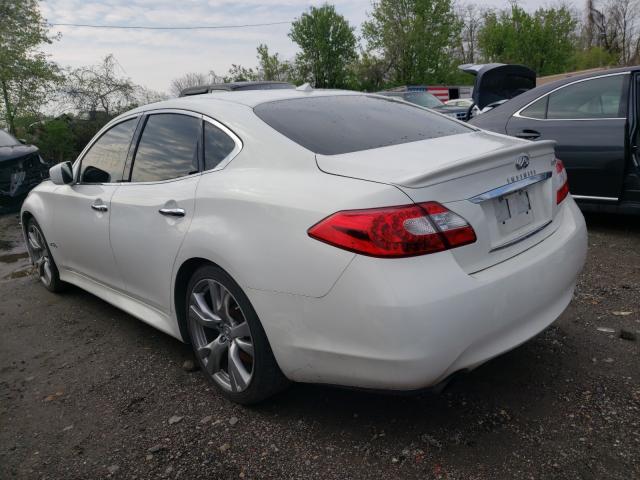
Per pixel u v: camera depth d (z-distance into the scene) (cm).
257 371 247
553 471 210
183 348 345
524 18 3509
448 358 202
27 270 563
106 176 355
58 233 409
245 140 265
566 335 315
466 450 225
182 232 272
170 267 285
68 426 267
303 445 237
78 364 333
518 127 538
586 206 503
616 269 418
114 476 228
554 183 266
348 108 303
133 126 347
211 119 288
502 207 233
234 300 255
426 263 200
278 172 243
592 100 501
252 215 237
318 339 216
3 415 283
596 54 3909
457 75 3409
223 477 222
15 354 356
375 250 198
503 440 229
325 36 3189
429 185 207
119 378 311
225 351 272
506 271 220
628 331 308
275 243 225
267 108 284
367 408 259
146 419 267
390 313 195
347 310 204
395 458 223
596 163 486
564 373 276
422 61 3256
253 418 259
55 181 379
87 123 1576
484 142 268
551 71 3503
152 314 325
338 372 216
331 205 212
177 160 300
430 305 196
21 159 876
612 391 257
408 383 202
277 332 229
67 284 464
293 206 223
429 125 301
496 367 286
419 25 3194
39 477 231
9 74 1570
